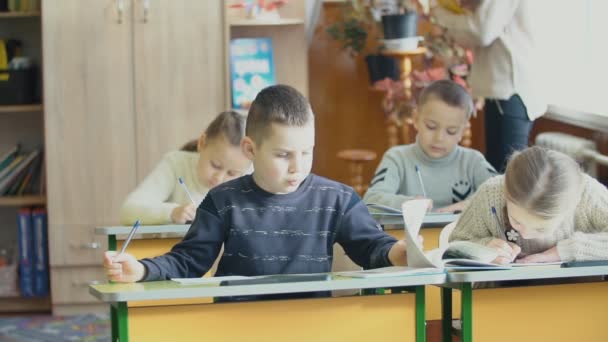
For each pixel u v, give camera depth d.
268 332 2.08
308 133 2.26
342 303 2.11
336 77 5.79
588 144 4.30
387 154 3.65
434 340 2.63
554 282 2.47
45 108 4.93
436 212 3.27
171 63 4.95
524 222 2.33
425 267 2.12
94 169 4.96
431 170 3.62
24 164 5.20
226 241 2.35
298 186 2.38
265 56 5.17
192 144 3.58
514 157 2.38
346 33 5.44
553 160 2.32
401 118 5.25
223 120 3.16
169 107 4.96
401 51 5.22
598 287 2.27
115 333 2.23
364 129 5.83
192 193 3.46
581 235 2.47
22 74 5.12
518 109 4.48
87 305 5.03
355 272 2.16
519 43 4.45
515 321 2.22
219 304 2.05
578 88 4.87
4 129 5.39
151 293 1.94
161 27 4.93
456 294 3.01
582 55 4.85
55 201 4.96
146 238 3.08
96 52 4.92
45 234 5.07
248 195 2.36
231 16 5.16
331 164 5.84
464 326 2.19
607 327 2.28
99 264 5.00
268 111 2.25
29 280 5.08
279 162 2.26
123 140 4.95
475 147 5.75
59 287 4.99
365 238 2.37
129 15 4.93
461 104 3.55
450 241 2.69
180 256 2.27
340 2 5.72
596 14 4.65
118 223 4.97
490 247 2.38
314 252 2.35
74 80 4.93
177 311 2.04
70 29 4.91
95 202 4.97
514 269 2.16
